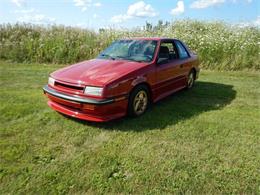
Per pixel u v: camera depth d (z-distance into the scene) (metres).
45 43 10.92
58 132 4.03
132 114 4.56
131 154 3.43
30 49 10.70
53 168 3.09
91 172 3.04
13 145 3.59
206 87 7.11
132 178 2.94
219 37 10.92
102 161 3.26
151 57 5.08
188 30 12.75
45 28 13.23
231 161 3.31
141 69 4.63
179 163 3.24
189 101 5.80
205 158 3.37
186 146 3.68
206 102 5.75
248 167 3.18
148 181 2.90
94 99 3.99
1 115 4.61
